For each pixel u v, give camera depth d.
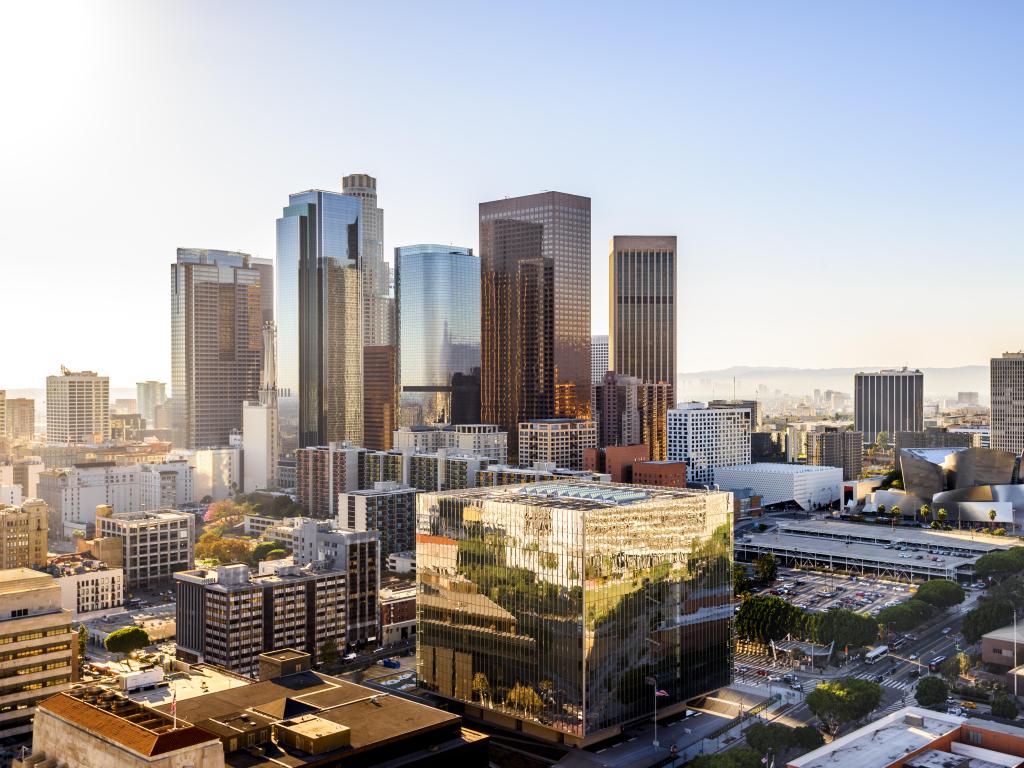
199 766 188.12
